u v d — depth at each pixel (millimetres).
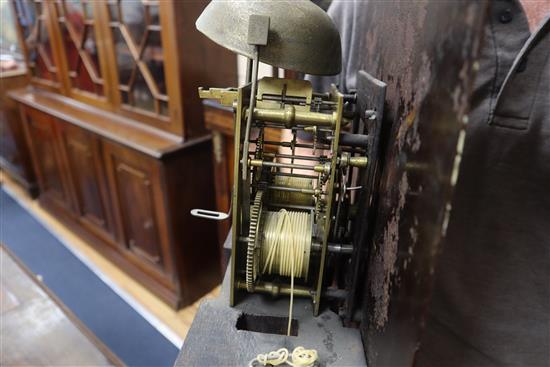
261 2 636
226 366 644
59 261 2496
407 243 472
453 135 343
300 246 710
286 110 621
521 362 753
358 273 712
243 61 1901
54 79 2463
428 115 419
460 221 711
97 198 2326
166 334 1960
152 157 1707
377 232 636
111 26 1808
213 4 688
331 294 755
